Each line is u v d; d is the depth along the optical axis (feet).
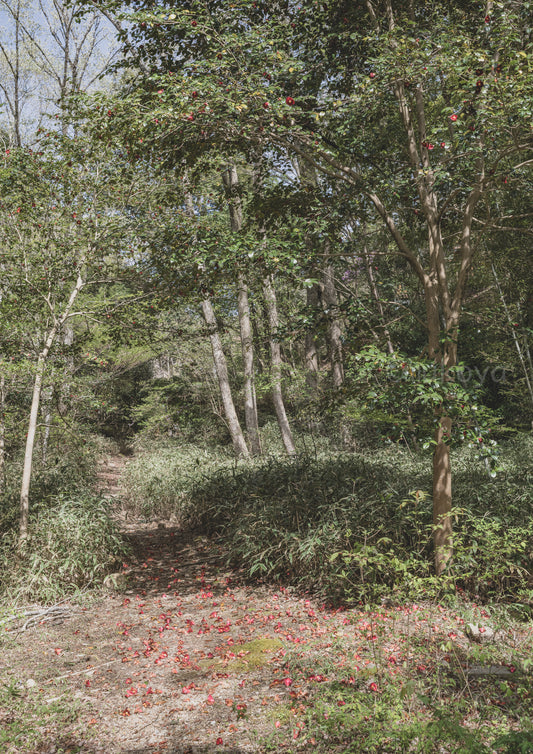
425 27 20.75
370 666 12.38
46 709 11.57
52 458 36.63
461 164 20.01
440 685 11.03
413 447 34.83
